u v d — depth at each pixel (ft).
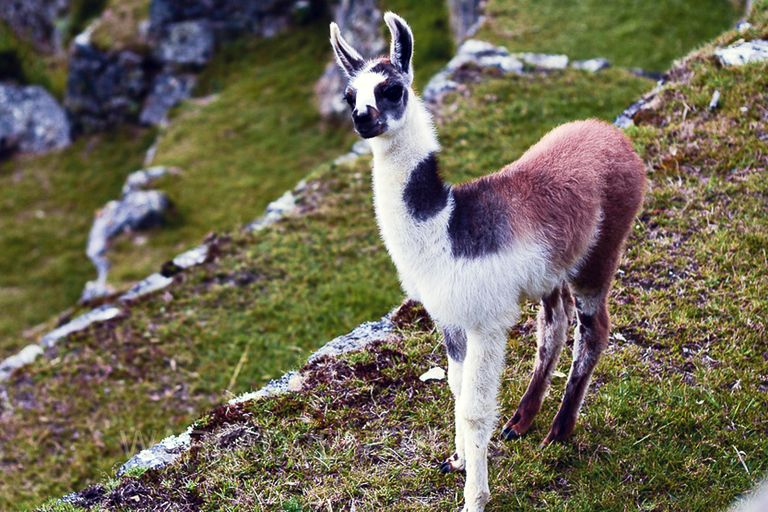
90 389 27.99
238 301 30.71
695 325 17.26
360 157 37.52
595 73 41.73
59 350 29.84
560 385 16.37
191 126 66.23
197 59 75.36
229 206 54.34
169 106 75.56
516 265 12.30
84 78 77.61
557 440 14.57
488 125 37.19
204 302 30.81
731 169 22.21
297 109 65.92
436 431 15.21
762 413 14.85
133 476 14.88
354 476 14.34
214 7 75.77
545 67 42.80
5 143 78.43
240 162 59.93
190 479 14.71
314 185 36.45
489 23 57.82
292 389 16.96
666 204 21.38
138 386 27.86
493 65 42.70
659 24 55.62
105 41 77.15
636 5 57.98
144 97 77.30
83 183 71.97
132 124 77.46
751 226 19.86
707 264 19.02
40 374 28.94
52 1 86.63
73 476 25.20
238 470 14.70
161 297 31.35
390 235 12.90
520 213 12.56
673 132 24.50
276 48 74.43
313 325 29.09
